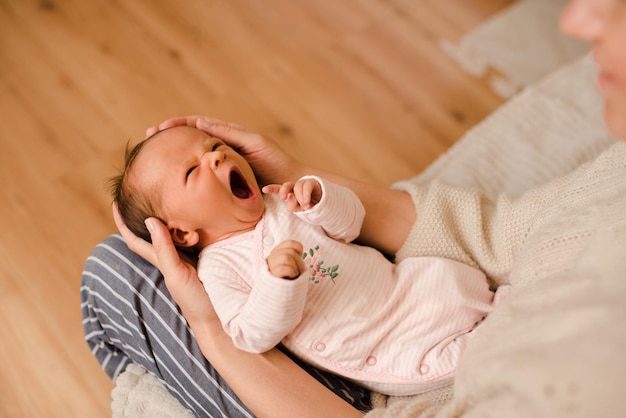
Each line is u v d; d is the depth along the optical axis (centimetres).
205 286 95
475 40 196
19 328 142
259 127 175
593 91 147
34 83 180
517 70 189
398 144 174
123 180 102
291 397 84
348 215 99
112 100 178
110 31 192
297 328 96
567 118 143
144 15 197
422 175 139
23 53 186
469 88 187
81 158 166
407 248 108
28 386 135
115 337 109
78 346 140
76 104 176
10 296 146
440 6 204
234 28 196
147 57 187
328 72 188
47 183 162
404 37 197
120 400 109
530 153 138
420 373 93
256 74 186
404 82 187
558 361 56
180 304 93
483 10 204
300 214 96
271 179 114
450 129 178
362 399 98
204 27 195
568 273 67
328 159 170
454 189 108
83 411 133
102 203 159
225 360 88
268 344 87
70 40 190
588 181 84
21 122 172
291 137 174
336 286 98
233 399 93
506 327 68
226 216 99
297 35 196
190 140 100
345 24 199
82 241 154
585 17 52
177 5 200
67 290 147
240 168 102
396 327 98
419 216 107
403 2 204
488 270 104
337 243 102
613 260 62
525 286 75
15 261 150
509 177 136
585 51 192
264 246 99
